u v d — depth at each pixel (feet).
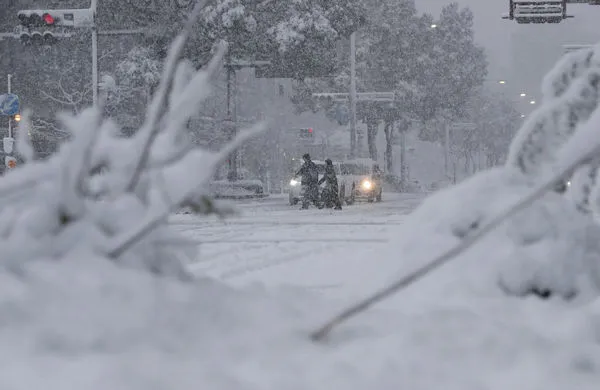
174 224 166.40
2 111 277.03
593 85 54.75
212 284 34.83
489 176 51.19
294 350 27.81
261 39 374.22
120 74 362.94
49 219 32.24
